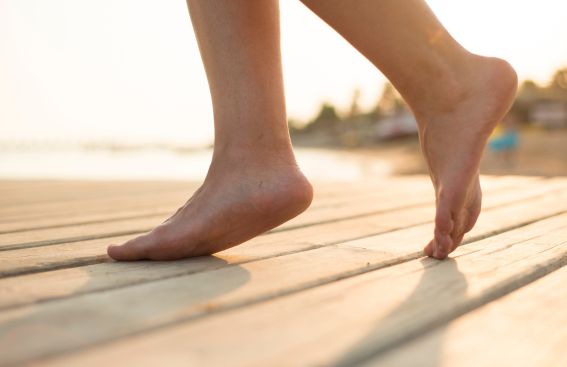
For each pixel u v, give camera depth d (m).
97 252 1.03
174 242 0.94
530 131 19.39
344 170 9.38
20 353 0.65
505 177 3.19
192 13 0.95
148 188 2.56
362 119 39.19
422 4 0.89
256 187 0.93
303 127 47.16
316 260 0.96
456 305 0.76
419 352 0.67
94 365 0.64
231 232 0.95
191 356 0.65
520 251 1.01
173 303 0.76
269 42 0.94
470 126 0.91
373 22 0.88
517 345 0.69
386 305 0.76
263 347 0.67
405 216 1.48
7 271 0.91
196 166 9.56
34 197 2.12
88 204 1.86
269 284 0.83
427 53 0.90
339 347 0.67
